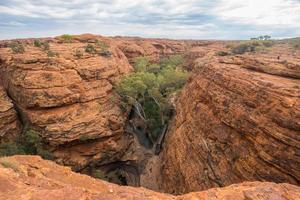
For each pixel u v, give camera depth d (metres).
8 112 33.41
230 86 22.03
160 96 42.53
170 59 80.19
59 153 32.19
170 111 42.00
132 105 45.53
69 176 11.77
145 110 44.34
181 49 106.88
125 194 8.43
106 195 7.93
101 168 35.78
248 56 33.81
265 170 14.95
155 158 36.69
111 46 61.47
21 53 39.31
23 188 7.71
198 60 50.41
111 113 37.72
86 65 40.47
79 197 7.47
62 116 33.16
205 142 21.70
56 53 39.62
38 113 32.66
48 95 32.97
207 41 127.00
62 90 34.12
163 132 39.34
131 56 78.81
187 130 26.58
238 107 19.16
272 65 24.14
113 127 36.53
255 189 8.91
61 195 7.43
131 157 37.88
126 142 39.00
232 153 18.20
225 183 17.55
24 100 33.06
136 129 42.97
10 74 36.31
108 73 43.88
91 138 33.41
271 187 9.16
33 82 33.12
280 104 15.66
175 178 24.70
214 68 28.31
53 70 35.41
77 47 49.91
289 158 13.77
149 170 34.41
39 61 35.78
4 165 9.73
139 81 41.31
